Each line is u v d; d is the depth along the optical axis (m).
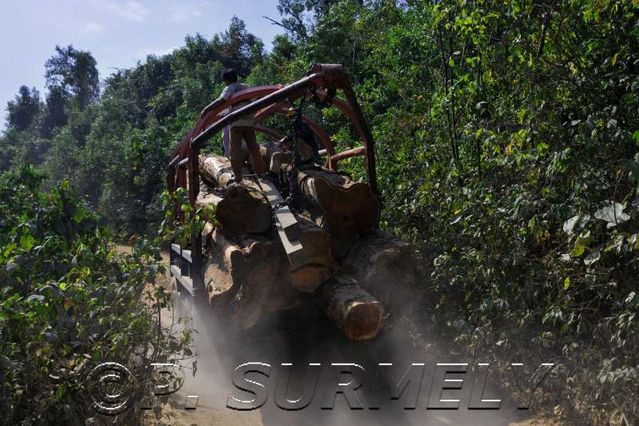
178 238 5.40
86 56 75.25
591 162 5.12
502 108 6.29
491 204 5.87
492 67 6.34
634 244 4.49
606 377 4.38
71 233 6.78
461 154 7.36
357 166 9.43
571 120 5.80
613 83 5.59
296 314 6.00
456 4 6.88
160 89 37.19
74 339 4.68
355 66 17.75
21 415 4.18
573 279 5.20
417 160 7.90
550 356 5.47
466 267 6.18
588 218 4.66
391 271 5.69
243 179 6.96
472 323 6.08
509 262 5.68
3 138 63.03
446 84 7.42
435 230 6.89
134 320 4.71
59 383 4.42
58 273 5.15
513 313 5.59
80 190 24.09
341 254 6.05
